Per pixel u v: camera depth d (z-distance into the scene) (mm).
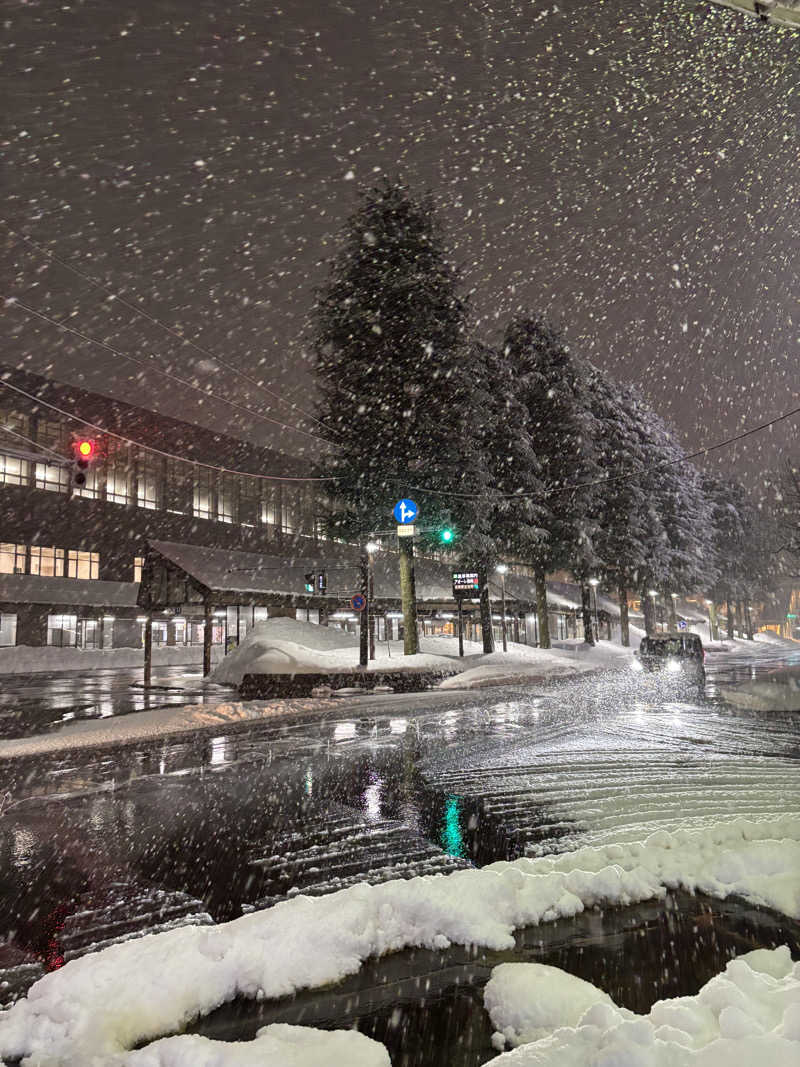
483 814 6836
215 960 3498
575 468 36688
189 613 32125
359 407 28016
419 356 27969
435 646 33594
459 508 28734
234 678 26125
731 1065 2363
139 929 4309
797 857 4684
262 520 57438
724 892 4391
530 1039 2887
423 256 28469
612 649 43812
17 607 42125
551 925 4035
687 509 53344
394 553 45531
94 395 48438
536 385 36656
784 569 80125
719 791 7504
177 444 52531
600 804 7062
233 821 6859
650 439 50094
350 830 6410
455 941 3842
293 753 11023
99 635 46594
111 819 7062
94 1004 3141
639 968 3482
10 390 44125
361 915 3934
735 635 89188
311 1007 3230
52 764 10352
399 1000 3273
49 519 45094
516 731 12969
